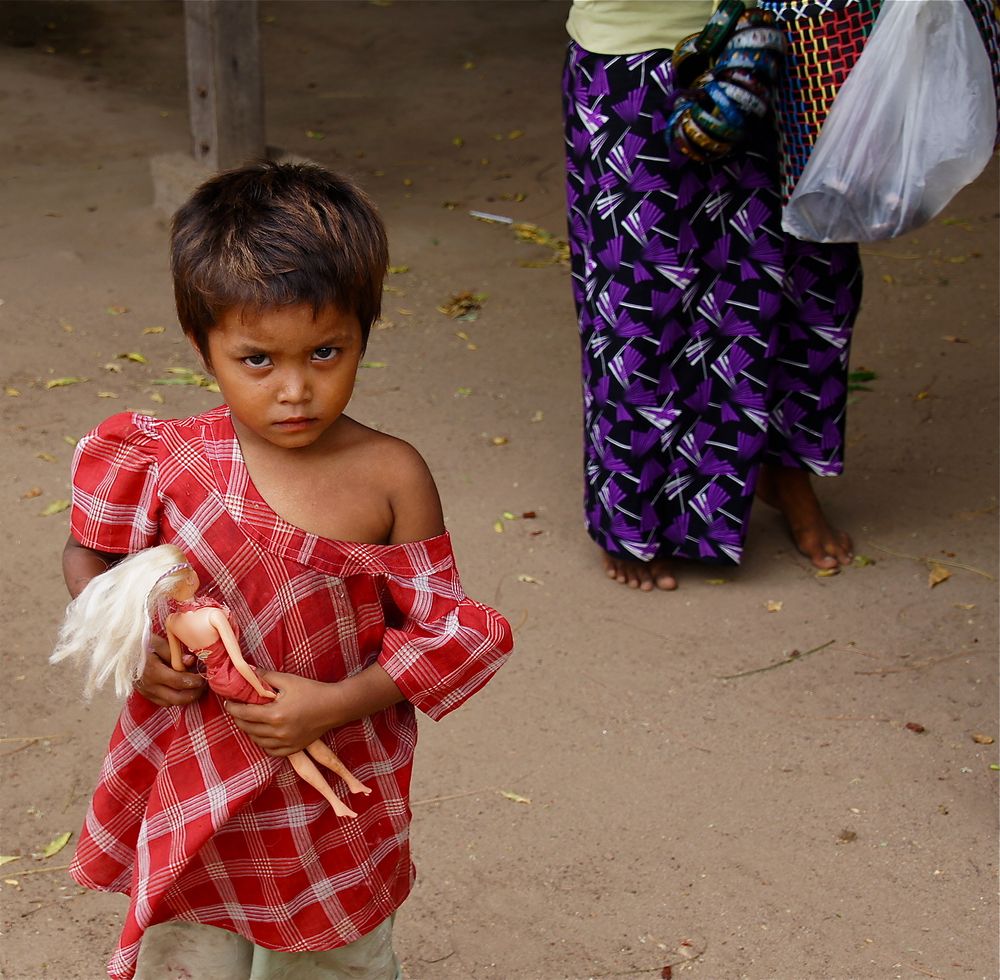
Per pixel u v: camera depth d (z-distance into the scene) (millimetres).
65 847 2898
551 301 6137
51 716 3305
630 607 3924
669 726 3406
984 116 3254
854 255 3816
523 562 4125
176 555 1670
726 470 3838
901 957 2699
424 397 5160
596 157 3590
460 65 9844
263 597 1727
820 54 3270
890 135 3268
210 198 1648
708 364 3748
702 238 3625
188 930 1968
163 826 1798
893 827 3070
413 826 3016
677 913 2799
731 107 3225
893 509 4488
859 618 3898
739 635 3805
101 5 10500
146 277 6070
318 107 8812
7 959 2598
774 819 3086
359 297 1634
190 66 6488
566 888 2855
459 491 4508
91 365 5227
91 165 7379
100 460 1782
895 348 5668
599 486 3885
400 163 7883
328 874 1866
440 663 1775
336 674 1791
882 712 3480
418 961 2639
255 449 1748
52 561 3957
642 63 3459
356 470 1770
